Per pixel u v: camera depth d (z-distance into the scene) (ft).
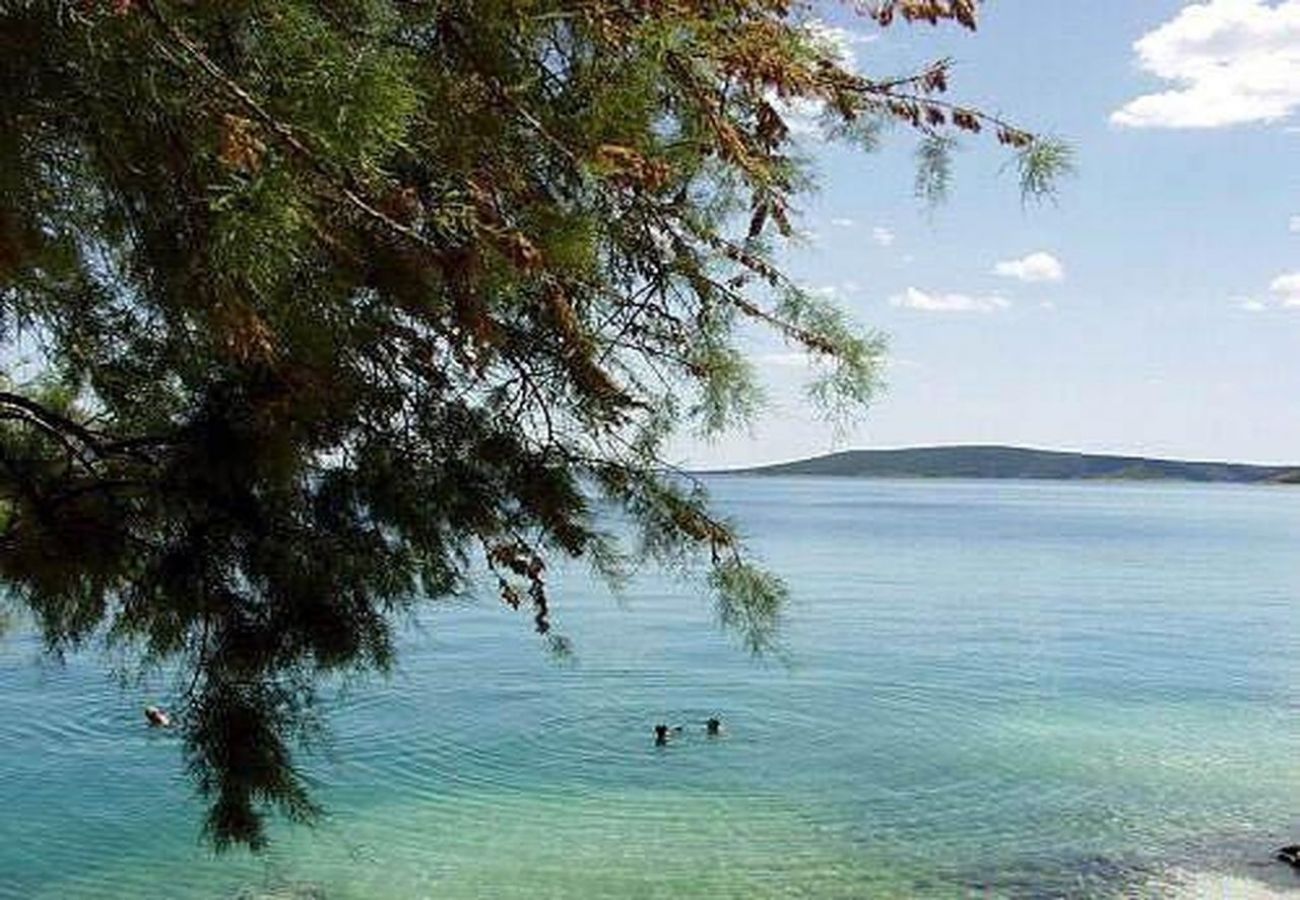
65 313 15.93
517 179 12.92
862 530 472.44
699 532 18.76
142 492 17.30
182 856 67.36
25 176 10.77
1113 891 64.39
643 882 65.10
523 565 18.33
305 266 12.34
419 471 17.51
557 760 90.07
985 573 279.08
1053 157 15.66
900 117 15.64
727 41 13.32
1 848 68.13
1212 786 85.46
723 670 131.75
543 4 12.57
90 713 96.99
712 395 18.03
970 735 102.01
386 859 67.97
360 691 108.37
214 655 17.98
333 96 9.94
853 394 18.15
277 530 17.67
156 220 12.12
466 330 13.91
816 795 82.33
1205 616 196.34
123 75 10.23
